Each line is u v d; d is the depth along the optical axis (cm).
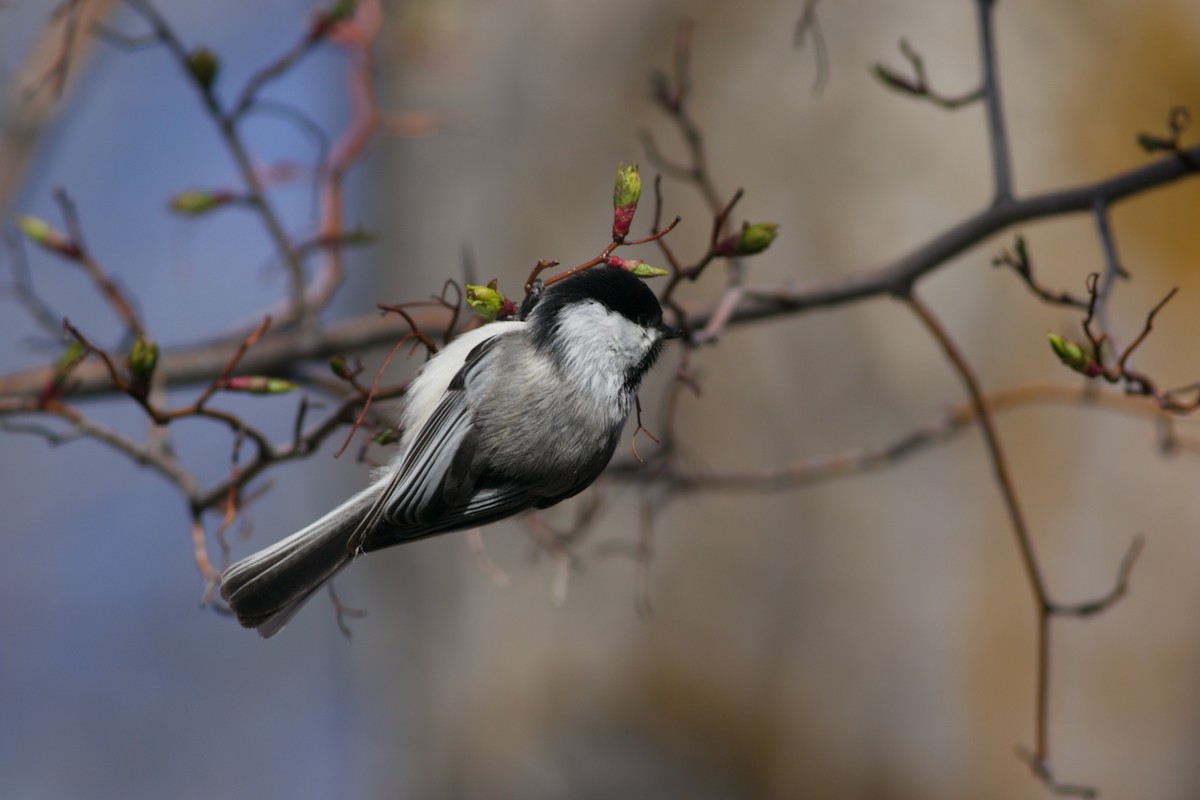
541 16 1181
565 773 1126
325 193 873
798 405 1120
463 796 1148
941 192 1118
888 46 1128
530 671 1146
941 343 820
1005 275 1130
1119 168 1142
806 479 877
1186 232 1151
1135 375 646
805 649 1129
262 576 651
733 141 1138
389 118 936
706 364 1127
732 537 1138
